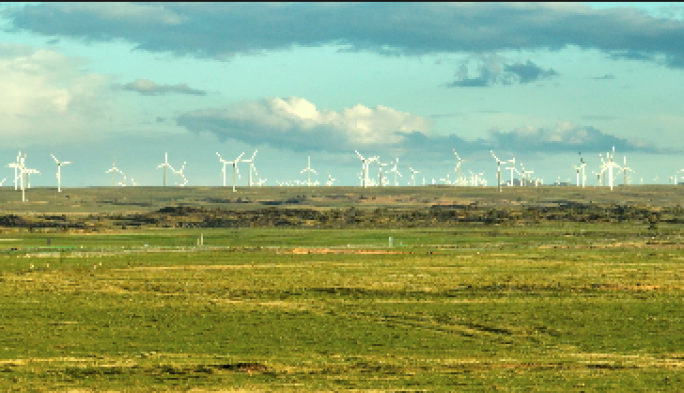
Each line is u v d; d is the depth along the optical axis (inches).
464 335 5354.3
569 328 5580.7
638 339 5211.6
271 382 3971.5
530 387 3843.5
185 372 4192.9
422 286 7711.6
